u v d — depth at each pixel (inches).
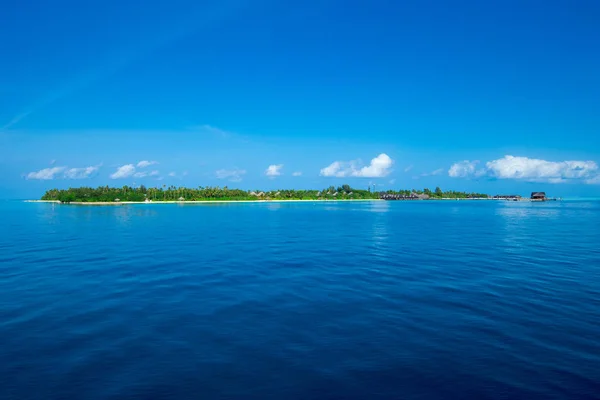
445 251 1875.0
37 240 2394.2
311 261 1603.1
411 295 1035.9
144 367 614.9
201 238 2497.5
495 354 654.5
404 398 524.1
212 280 1241.4
